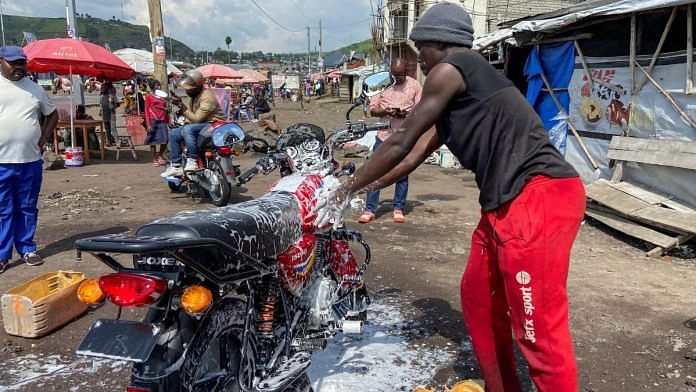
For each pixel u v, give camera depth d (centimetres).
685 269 543
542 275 226
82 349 194
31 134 493
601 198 687
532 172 228
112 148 1463
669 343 380
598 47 798
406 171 283
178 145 829
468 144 238
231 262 222
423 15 251
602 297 463
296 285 269
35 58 1071
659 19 691
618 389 322
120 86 4506
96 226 664
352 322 304
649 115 711
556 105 891
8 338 375
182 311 208
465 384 278
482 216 259
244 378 238
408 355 355
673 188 665
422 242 617
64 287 400
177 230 203
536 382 238
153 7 1352
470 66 229
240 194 880
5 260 501
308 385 279
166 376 199
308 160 311
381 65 2939
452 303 443
